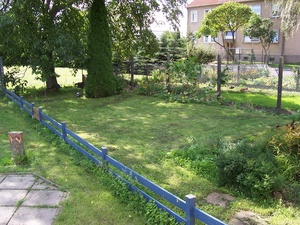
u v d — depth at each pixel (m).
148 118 8.22
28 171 4.81
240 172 4.12
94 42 11.08
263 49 28.77
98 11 10.99
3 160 5.22
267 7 28.83
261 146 4.93
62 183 4.38
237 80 13.72
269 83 12.87
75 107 9.77
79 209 3.69
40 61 11.09
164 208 3.41
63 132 6.04
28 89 13.03
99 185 4.29
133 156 5.44
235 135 6.61
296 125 5.53
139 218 3.49
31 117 8.22
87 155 5.19
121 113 8.84
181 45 23.83
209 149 5.43
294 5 15.65
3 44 10.82
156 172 4.75
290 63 27.47
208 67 15.02
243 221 3.43
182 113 8.72
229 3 27.00
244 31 27.80
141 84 12.23
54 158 5.34
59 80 16.38
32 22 10.91
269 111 8.91
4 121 8.00
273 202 3.77
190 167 4.86
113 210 3.67
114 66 13.66
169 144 6.09
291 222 3.38
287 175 4.23
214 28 28.38
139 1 12.84
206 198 3.96
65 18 11.87
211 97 10.31
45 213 3.61
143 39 13.73
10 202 3.86
